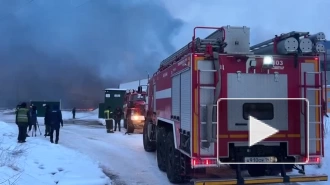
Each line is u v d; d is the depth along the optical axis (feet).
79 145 46.83
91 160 35.12
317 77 21.01
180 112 22.97
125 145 47.73
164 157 28.99
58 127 46.24
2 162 25.34
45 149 36.40
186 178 24.94
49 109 53.83
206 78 20.15
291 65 20.90
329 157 29.68
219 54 20.11
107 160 36.11
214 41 20.80
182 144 22.44
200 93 20.03
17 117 42.09
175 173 24.98
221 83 20.01
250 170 21.85
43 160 30.76
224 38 21.01
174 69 25.17
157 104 33.09
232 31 21.18
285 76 20.79
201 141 19.85
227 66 20.24
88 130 72.74
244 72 20.36
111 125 66.74
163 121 29.60
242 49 21.17
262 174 21.71
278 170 21.24
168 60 28.99
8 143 39.04
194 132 19.89
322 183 24.21
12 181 21.13
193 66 20.13
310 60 21.04
